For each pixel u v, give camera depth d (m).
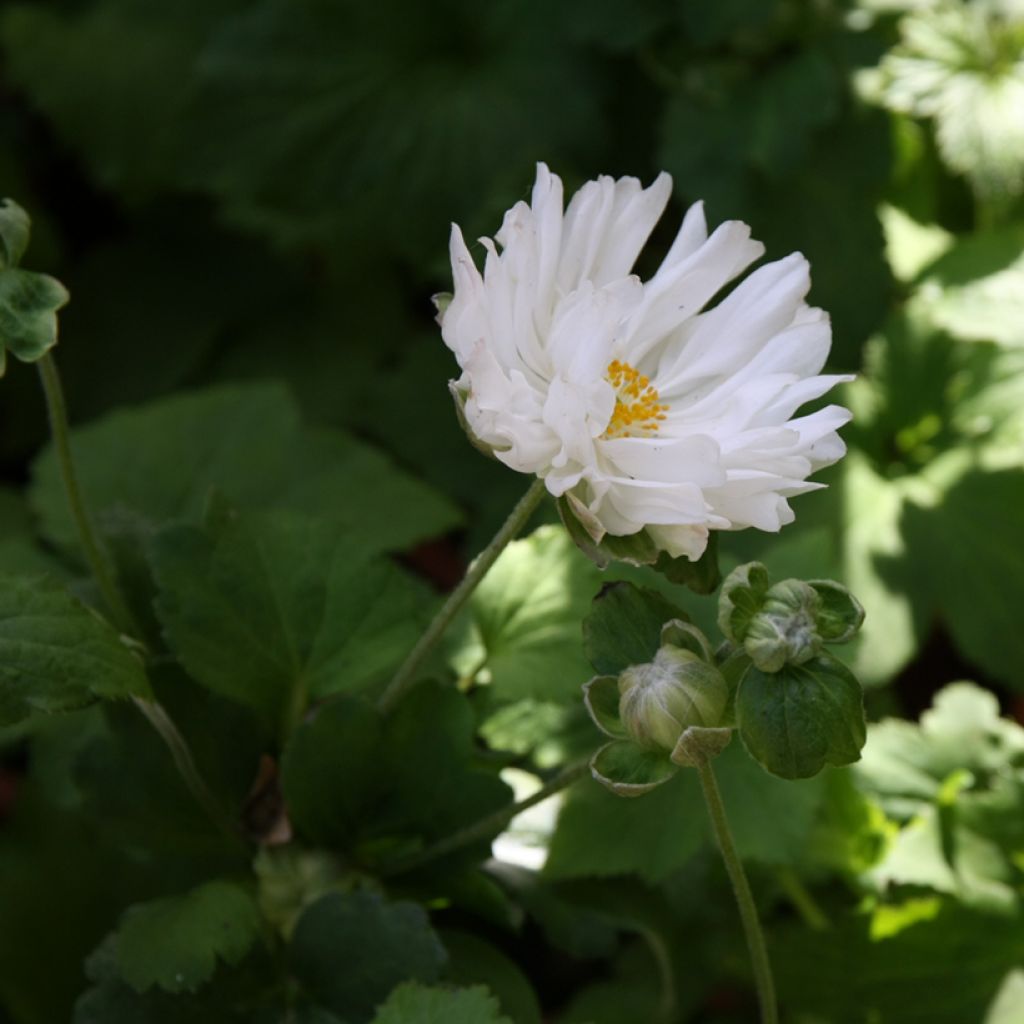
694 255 0.64
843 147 0.95
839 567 0.84
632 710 0.62
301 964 0.69
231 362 1.07
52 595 0.65
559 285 0.64
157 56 1.06
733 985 0.79
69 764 0.75
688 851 0.71
